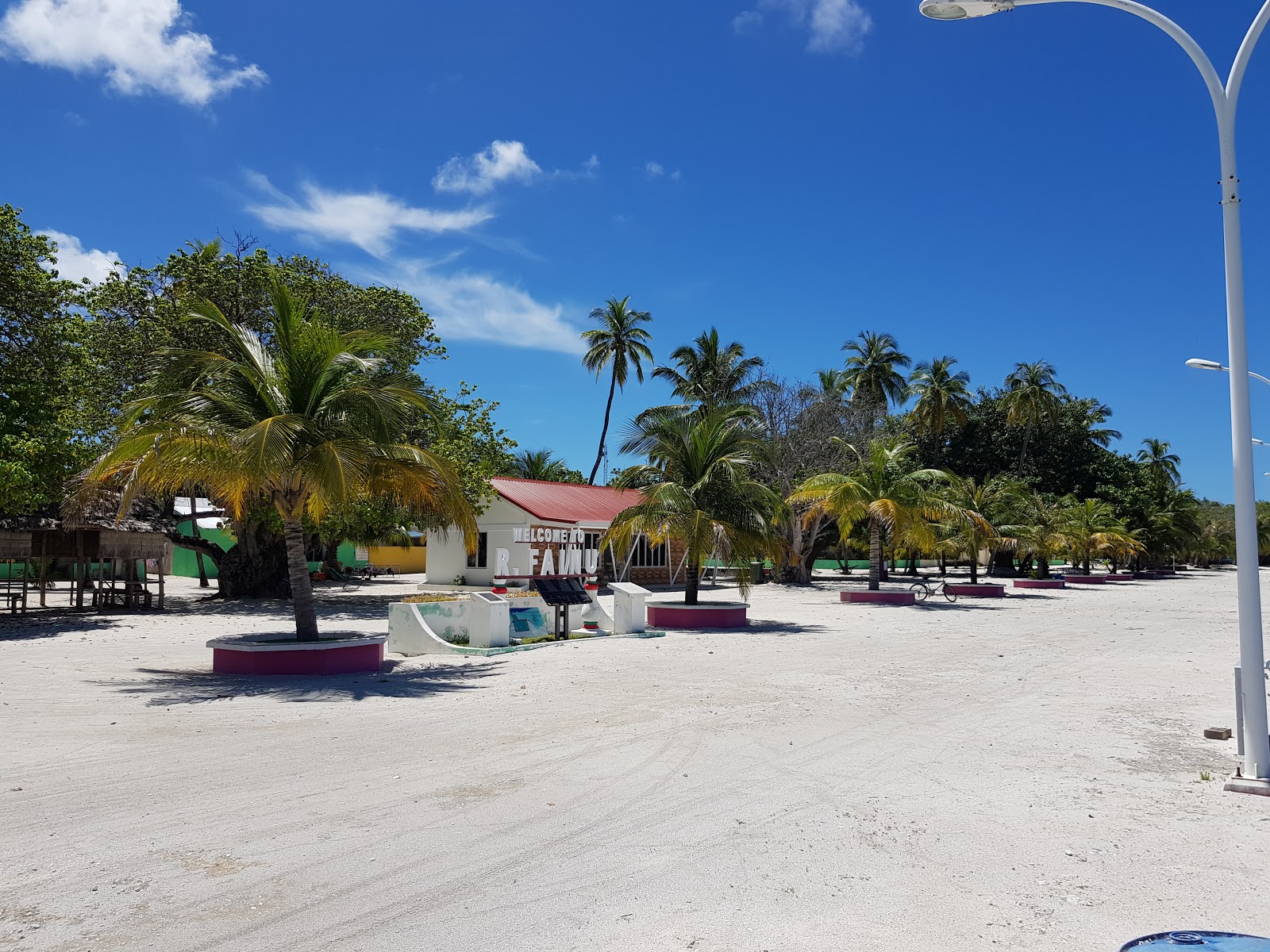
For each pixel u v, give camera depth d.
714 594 34.66
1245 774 6.77
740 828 5.69
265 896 4.52
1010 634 19.59
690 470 21.08
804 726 9.02
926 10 7.53
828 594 35.25
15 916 4.26
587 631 18.86
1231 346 7.07
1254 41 7.04
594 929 4.16
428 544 37.59
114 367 24.19
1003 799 6.41
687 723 9.13
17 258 20.39
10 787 6.52
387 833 5.54
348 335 13.20
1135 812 6.09
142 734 8.43
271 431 11.09
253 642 12.65
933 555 38.97
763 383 44.72
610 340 55.75
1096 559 64.94
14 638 17.64
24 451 18.59
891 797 6.44
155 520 25.39
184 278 24.83
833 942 4.03
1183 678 12.71
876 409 47.47
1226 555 94.94
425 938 4.05
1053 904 4.50
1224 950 3.08
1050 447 67.31
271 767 7.17
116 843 5.30
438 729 8.75
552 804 6.21
